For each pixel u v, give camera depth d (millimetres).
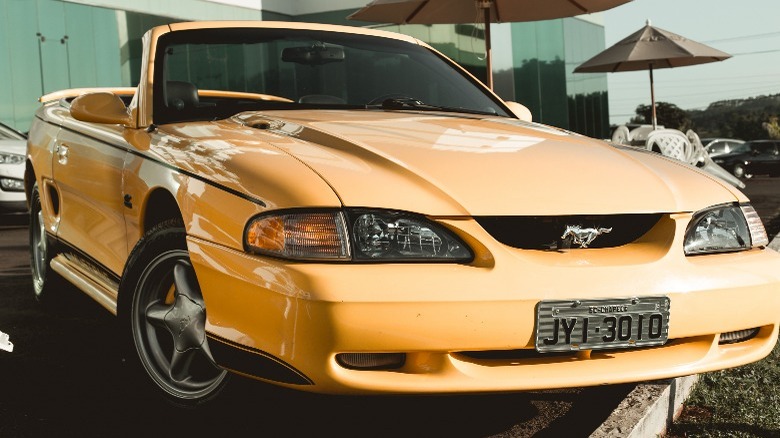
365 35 3523
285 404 2527
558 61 23781
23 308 4000
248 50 3242
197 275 2145
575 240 2109
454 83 3443
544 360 2072
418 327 1892
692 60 12562
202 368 2410
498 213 2043
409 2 7523
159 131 2727
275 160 2146
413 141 2365
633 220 2213
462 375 1979
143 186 2572
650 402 2289
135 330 2484
